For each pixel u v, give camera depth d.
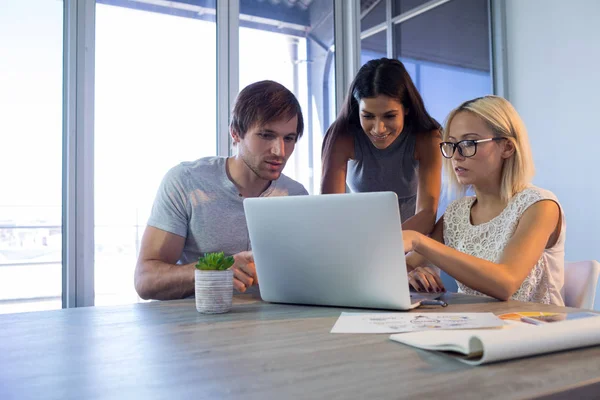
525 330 0.66
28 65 2.36
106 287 2.47
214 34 2.77
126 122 2.52
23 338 0.82
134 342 0.78
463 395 0.51
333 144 1.92
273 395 0.52
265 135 1.45
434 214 1.78
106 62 2.48
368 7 3.23
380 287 1.03
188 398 0.52
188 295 1.38
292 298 1.16
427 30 3.45
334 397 0.51
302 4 3.04
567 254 3.22
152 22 2.61
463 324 0.85
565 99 3.25
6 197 2.34
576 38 3.18
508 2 3.62
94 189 2.41
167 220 1.51
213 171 1.59
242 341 0.78
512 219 1.40
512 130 1.43
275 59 2.96
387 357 0.66
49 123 2.38
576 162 3.18
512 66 3.59
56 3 2.39
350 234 1.03
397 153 1.92
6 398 0.53
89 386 0.57
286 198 1.09
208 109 2.75
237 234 1.57
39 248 2.38
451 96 3.55
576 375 0.58
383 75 1.72
